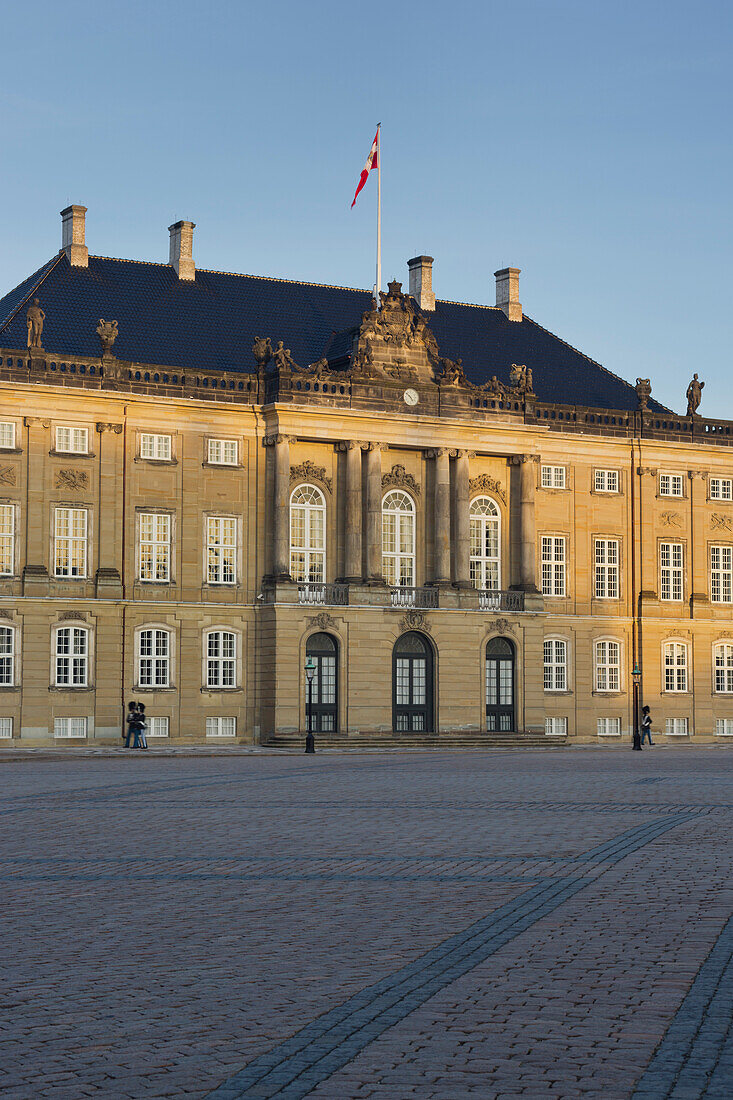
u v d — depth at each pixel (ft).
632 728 342.64
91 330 299.58
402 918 71.46
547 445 334.65
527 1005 52.85
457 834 106.42
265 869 89.10
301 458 303.07
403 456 313.94
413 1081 44.32
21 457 275.59
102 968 60.70
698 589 352.28
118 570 284.00
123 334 302.25
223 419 296.30
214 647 295.07
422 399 311.88
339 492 305.73
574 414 337.11
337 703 298.97
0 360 274.16
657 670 345.72
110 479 283.38
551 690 333.42
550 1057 46.52
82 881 84.58
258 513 299.79
